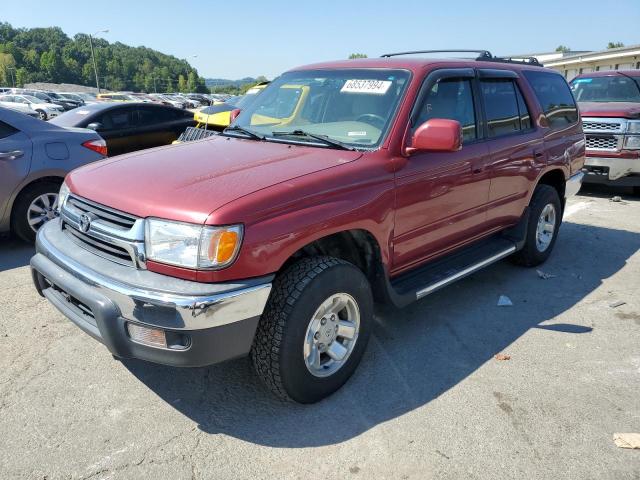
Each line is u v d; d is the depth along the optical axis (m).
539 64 5.65
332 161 3.20
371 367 3.54
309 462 2.66
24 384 3.24
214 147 3.65
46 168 5.67
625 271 5.40
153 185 2.88
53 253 3.07
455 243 4.16
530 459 2.70
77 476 2.53
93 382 3.28
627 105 8.54
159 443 2.77
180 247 2.57
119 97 49.62
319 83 4.03
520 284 5.01
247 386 3.29
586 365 3.59
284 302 2.83
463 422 2.98
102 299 2.68
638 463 2.68
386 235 3.34
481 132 4.23
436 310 4.42
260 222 2.66
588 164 8.41
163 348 2.61
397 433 2.88
